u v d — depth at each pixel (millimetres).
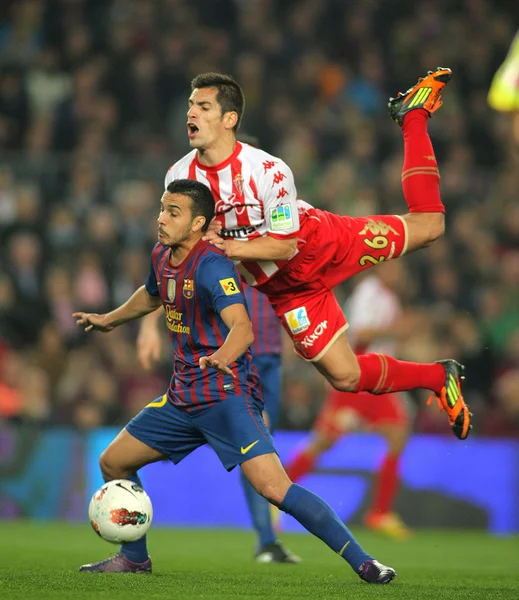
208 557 24141
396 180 48031
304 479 35312
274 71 54938
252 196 18438
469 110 56656
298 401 38375
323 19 57969
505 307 45719
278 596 15156
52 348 38375
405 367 20469
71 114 48938
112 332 40625
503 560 24969
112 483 17891
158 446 17625
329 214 20266
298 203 19766
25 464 34594
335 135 51656
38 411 36750
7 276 40500
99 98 50344
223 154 18531
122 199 43906
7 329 39750
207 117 18344
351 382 20109
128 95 50750
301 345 20094
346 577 18906
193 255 17078
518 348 42938
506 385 39562
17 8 53750
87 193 43688
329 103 53281
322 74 54750
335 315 20094
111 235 42781
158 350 21891
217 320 17141
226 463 17109
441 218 20688
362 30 57844
